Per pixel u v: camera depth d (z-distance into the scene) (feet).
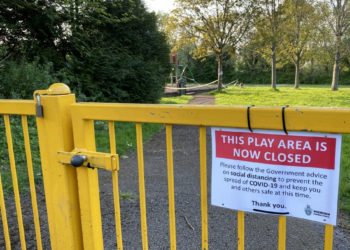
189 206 11.10
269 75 130.00
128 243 8.72
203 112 4.00
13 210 10.57
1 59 27.55
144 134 24.00
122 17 35.22
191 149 19.63
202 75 134.41
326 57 84.12
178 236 9.05
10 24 27.14
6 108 5.44
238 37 79.61
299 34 82.84
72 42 30.55
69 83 28.40
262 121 3.71
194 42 82.43
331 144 3.44
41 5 27.86
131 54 36.35
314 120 3.45
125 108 4.42
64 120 4.82
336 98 56.34
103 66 31.55
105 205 11.09
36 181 13.03
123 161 17.20
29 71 24.16
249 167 3.93
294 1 78.64
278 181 3.80
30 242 8.75
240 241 4.21
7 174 13.41
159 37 40.52
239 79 131.13
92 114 4.65
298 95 63.62
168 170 4.46
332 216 3.58
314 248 8.55
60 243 5.24
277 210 3.86
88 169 4.77
